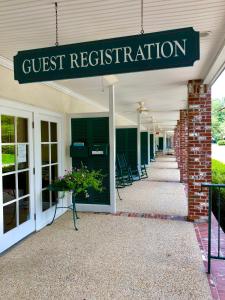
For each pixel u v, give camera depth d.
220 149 21.73
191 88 5.02
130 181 9.30
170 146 43.31
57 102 5.55
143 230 4.52
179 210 5.79
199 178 4.96
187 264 3.27
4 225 3.80
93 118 5.79
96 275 3.04
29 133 4.45
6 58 3.78
